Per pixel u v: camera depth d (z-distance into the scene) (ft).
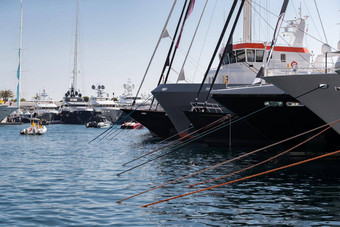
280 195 54.34
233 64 129.39
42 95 472.03
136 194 55.31
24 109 518.78
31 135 229.86
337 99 73.82
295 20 127.75
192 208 47.11
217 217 43.19
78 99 433.89
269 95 86.02
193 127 126.82
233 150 113.70
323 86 73.72
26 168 84.48
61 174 75.31
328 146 87.20
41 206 48.55
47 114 446.19
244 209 46.70
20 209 47.01
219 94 91.30
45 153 119.65
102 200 51.78
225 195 54.29
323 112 76.07
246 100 88.99
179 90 122.93
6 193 56.75
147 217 43.19
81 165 89.20
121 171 78.64
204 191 57.11
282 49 126.00
